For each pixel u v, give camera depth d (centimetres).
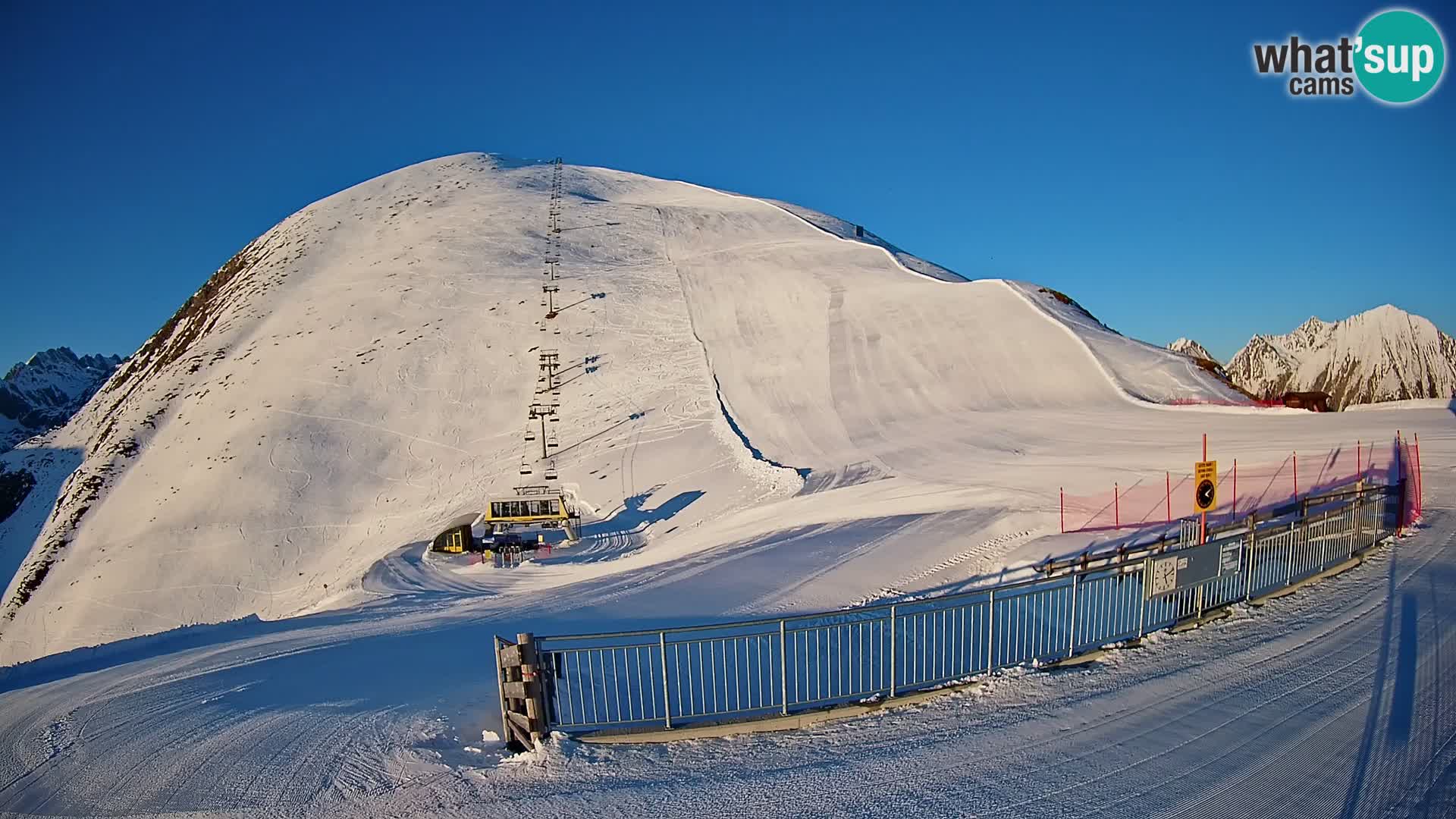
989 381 4006
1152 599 989
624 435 4284
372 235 7944
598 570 2538
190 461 4859
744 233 7662
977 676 875
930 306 5044
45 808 700
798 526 2444
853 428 3759
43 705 1063
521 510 3372
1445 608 1050
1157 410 3403
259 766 762
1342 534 1334
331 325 6072
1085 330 4397
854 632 1212
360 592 2761
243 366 5881
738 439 3872
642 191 10062
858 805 611
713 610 1498
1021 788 625
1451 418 2923
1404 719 719
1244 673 852
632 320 5694
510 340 5572
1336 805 581
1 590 4759
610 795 652
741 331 5328
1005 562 1681
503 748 770
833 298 5506
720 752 725
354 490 4347
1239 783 618
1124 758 668
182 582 3875
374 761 757
